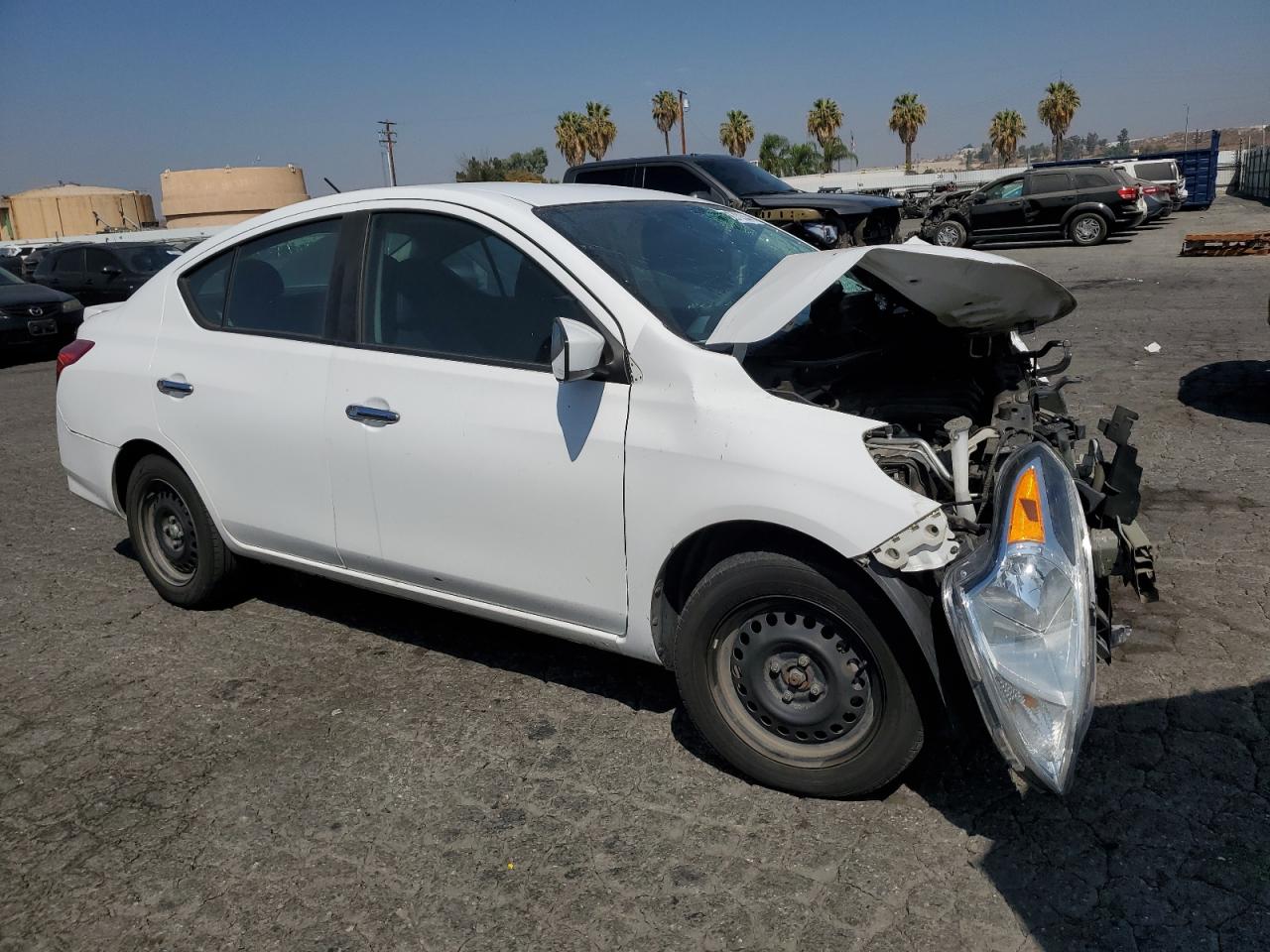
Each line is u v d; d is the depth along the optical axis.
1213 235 17.62
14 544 5.91
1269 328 10.03
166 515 4.68
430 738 3.57
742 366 3.27
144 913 2.77
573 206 3.70
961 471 2.86
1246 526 4.96
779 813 3.03
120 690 4.04
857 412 3.74
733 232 4.10
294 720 3.74
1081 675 2.60
